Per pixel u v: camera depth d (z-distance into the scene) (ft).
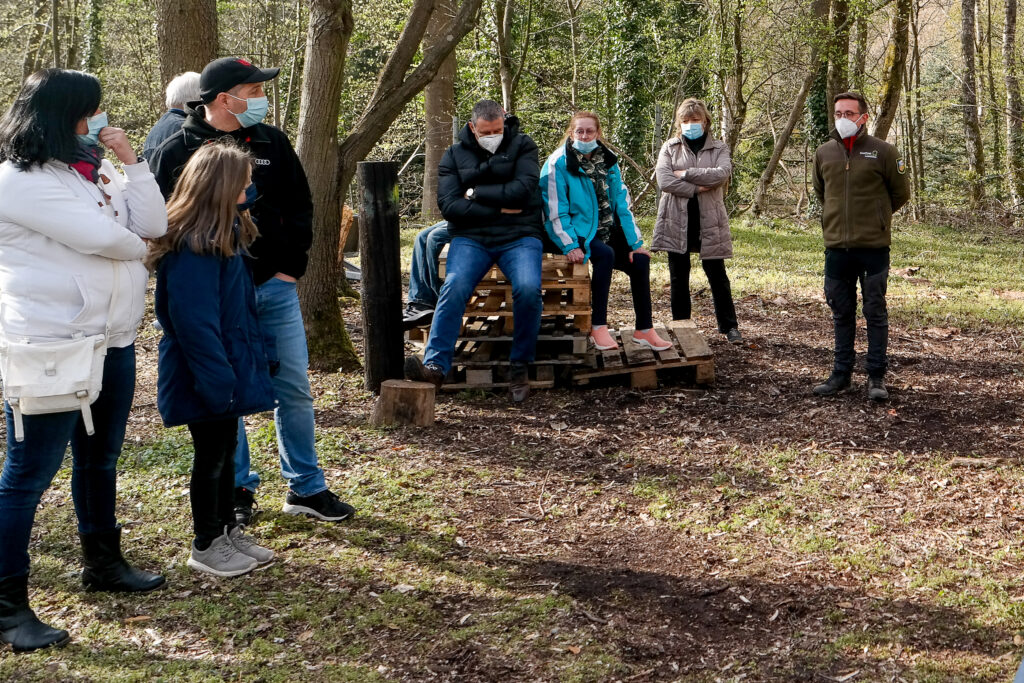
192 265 11.09
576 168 20.43
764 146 72.02
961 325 27.66
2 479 10.57
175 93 14.05
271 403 11.94
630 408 20.18
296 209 13.35
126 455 17.22
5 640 10.60
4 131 9.92
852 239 19.62
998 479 15.88
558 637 11.14
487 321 22.59
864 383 21.56
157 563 12.81
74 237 10.00
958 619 11.48
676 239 24.73
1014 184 61.46
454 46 23.07
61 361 10.05
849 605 11.85
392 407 18.99
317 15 21.58
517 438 18.37
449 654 10.75
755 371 22.91
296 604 11.77
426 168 57.57
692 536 14.01
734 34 54.54
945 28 72.28
